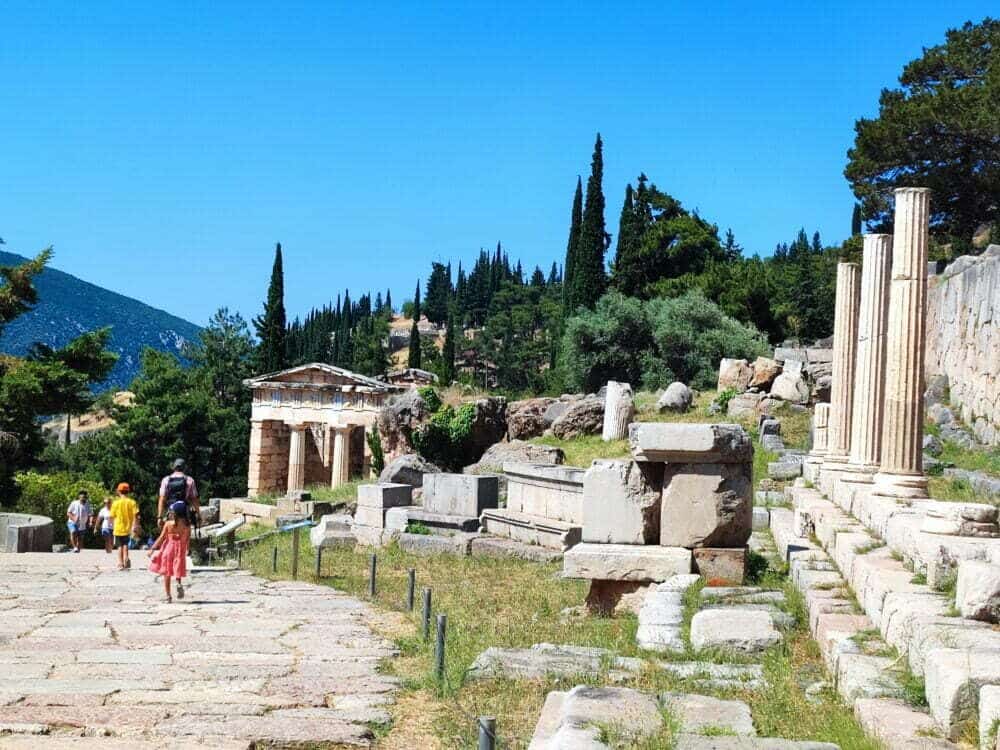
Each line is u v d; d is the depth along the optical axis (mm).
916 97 46125
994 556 9758
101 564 22984
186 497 17094
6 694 9719
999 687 6723
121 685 10195
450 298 185500
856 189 47812
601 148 71188
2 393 50062
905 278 16266
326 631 13625
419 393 47250
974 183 45000
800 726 7871
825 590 12484
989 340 29062
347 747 8289
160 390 67000
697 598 13258
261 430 62469
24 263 55375
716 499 15117
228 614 15164
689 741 6641
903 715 7414
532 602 16438
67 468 72625
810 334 67750
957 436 29438
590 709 7453
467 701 9414
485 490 25688
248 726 8703
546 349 121375
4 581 19406
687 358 55406
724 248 76438
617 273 74312
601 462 15758
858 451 19109
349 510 36375
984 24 49625
